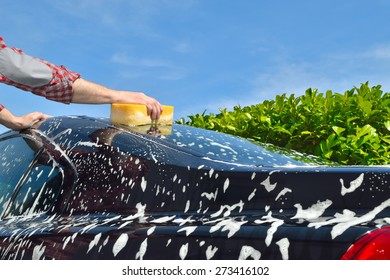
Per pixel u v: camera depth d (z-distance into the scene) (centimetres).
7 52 247
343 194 157
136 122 239
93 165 212
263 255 144
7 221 223
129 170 201
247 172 175
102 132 225
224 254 149
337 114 470
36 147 244
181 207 179
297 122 491
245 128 529
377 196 153
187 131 239
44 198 220
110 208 195
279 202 163
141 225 173
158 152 202
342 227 140
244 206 167
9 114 259
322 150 431
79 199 206
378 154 420
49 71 251
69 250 179
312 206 158
